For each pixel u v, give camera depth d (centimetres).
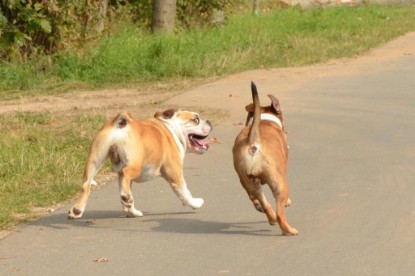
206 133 1015
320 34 2994
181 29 2762
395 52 2552
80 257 852
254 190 918
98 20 2336
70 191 1108
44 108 1761
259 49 2497
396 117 1591
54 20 2181
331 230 922
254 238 902
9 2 2097
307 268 804
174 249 871
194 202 995
